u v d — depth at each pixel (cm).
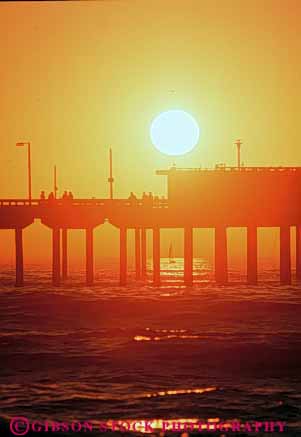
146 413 18762
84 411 18875
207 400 19762
